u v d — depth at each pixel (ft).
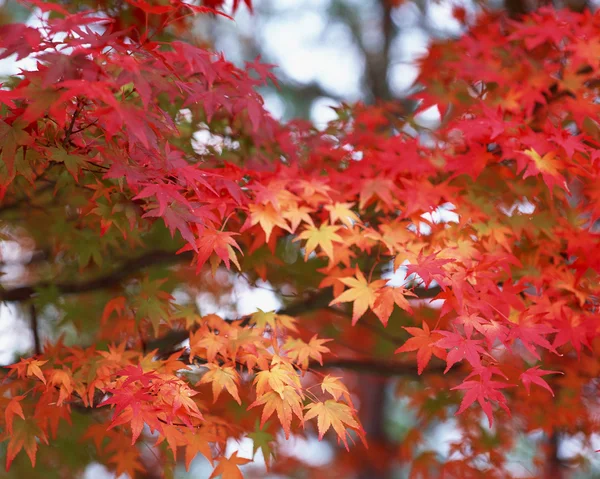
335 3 34.04
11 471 14.16
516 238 9.96
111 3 10.71
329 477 24.79
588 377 11.67
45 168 9.01
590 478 18.10
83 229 11.47
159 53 7.02
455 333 7.43
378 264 11.76
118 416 7.21
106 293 12.79
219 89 8.57
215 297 13.78
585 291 9.35
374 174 10.19
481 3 14.32
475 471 12.89
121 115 6.08
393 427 34.32
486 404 7.13
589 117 9.92
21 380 8.92
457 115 11.09
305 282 13.42
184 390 7.63
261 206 8.73
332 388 8.14
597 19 10.37
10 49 6.03
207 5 11.18
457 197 9.75
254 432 9.37
